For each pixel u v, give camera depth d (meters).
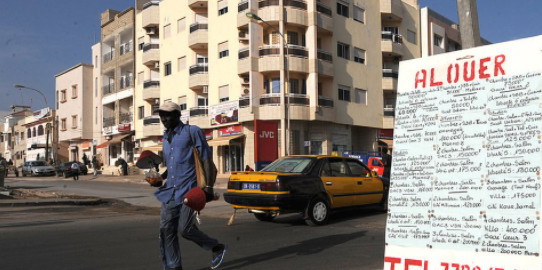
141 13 44.00
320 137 33.25
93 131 54.03
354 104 35.66
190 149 5.01
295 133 32.06
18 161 71.38
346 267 5.76
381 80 38.59
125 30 46.50
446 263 3.59
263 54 31.61
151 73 42.88
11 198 15.73
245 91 33.00
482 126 3.56
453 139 3.70
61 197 16.67
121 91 47.28
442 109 3.80
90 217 11.53
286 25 32.16
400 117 4.06
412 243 3.80
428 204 3.75
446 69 3.84
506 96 3.47
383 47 38.69
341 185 10.12
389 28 40.34
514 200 3.32
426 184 3.79
